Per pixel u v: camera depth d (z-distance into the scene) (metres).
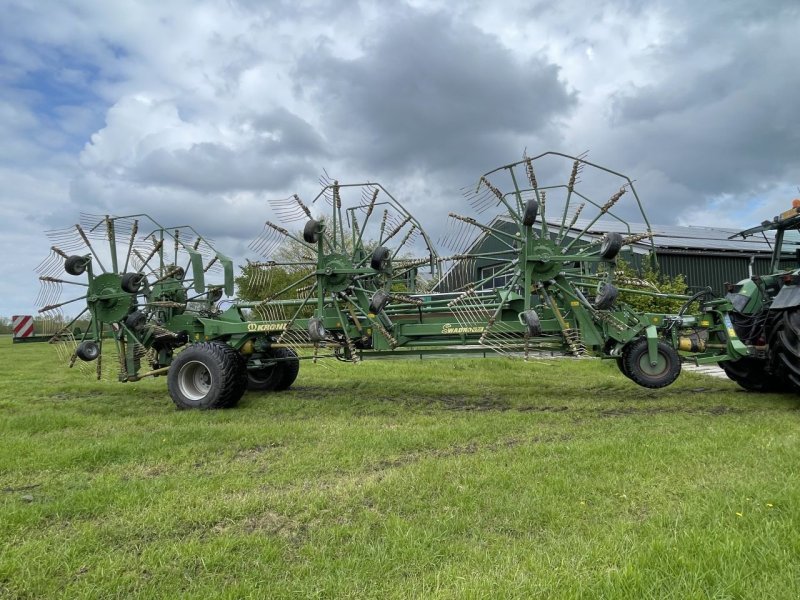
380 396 7.96
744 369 7.66
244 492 3.81
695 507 3.15
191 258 7.82
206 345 7.23
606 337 6.96
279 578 2.61
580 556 2.63
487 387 8.56
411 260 7.34
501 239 7.12
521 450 4.56
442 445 4.93
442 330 7.05
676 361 7.07
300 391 8.66
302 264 7.30
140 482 4.02
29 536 3.16
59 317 8.21
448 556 2.76
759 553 2.56
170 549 2.91
